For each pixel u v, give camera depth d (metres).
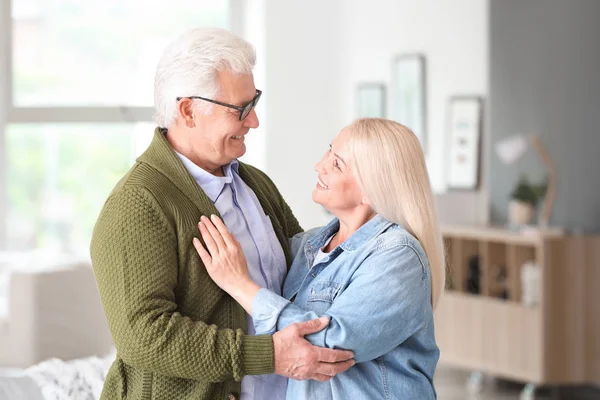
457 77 7.35
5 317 5.22
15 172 7.35
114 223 2.22
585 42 6.33
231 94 2.32
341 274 2.38
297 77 7.82
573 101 6.41
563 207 6.49
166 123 2.40
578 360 5.99
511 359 6.16
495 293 6.50
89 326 5.28
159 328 2.15
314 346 2.21
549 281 5.92
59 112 7.29
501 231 6.27
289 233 2.82
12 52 7.30
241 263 2.31
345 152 2.45
